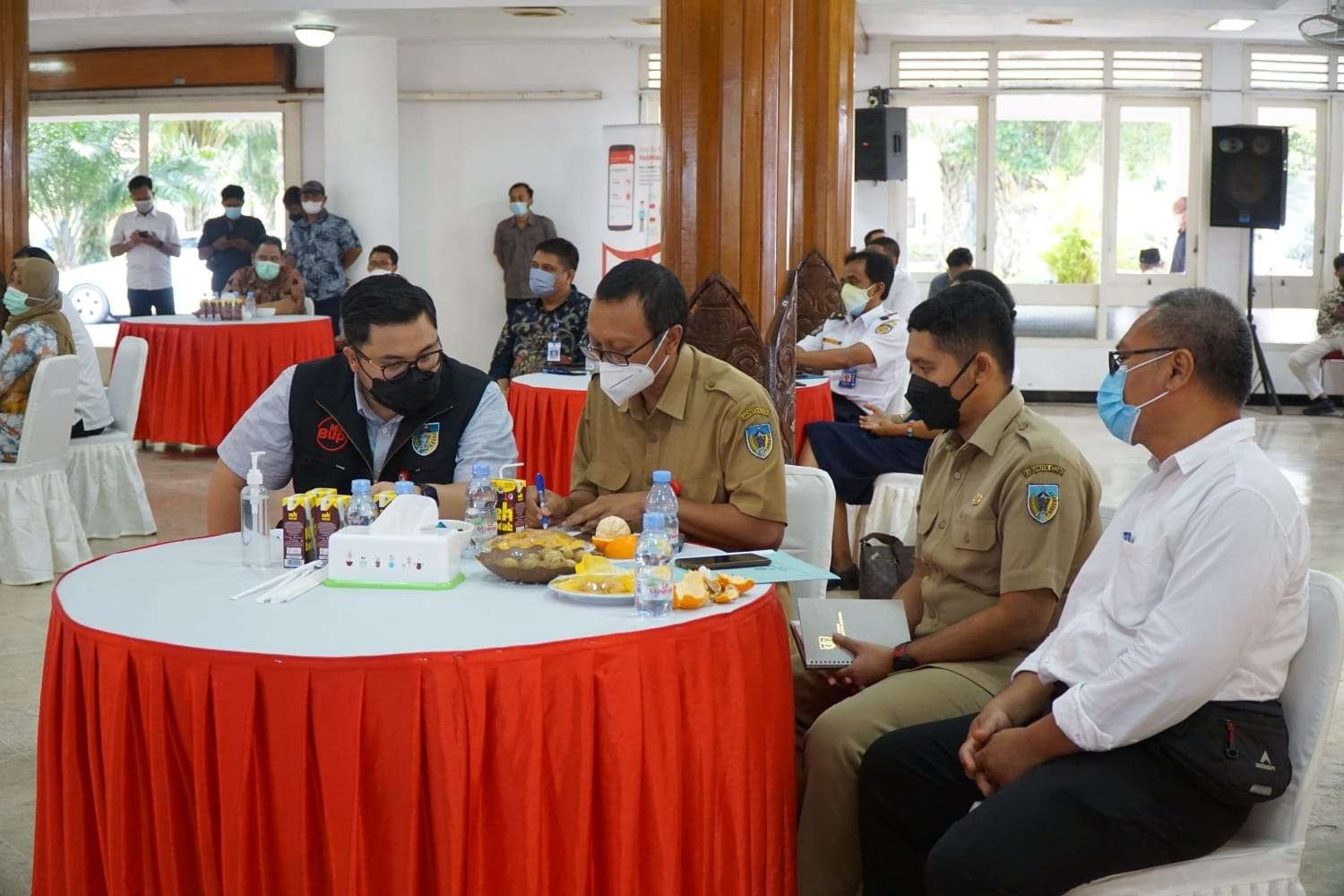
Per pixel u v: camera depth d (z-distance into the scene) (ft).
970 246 40.09
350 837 5.83
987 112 39.42
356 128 36.99
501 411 9.46
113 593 7.04
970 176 39.81
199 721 5.94
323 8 32.81
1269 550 6.07
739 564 7.91
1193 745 6.21
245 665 5.88
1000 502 8.14
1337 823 10.34
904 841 7.39
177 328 27.37
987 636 7.91
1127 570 6.63
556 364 19.58
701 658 6.47
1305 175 39.83
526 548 7.38
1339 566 19.20
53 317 17.42
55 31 36.86
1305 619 6.34
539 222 38.32
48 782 6.73
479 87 39.37
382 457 9.22
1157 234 39.75
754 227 13.09
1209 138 39.24
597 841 6.23
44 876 6.82
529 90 39.17
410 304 8.41
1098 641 6.70
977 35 38.68
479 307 40.22
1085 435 32.76
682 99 13.00
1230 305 6.56
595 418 9.63
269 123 40.47
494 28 36.17
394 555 7.17
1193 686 6.09
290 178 40.11
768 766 6.98
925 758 7.29
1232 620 6.05
